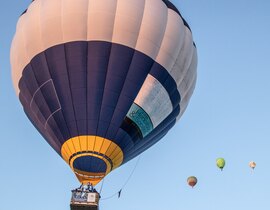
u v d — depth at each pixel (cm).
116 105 2270
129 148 2327
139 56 2322
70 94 2269
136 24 2328
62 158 2350
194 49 2538
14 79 2505
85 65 2286
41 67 2339
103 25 2305
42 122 2355
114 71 2288
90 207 2188
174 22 2425
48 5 2377
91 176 2256
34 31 2370
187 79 2488
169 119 2488
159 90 2355
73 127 2247
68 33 2311
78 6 2323
